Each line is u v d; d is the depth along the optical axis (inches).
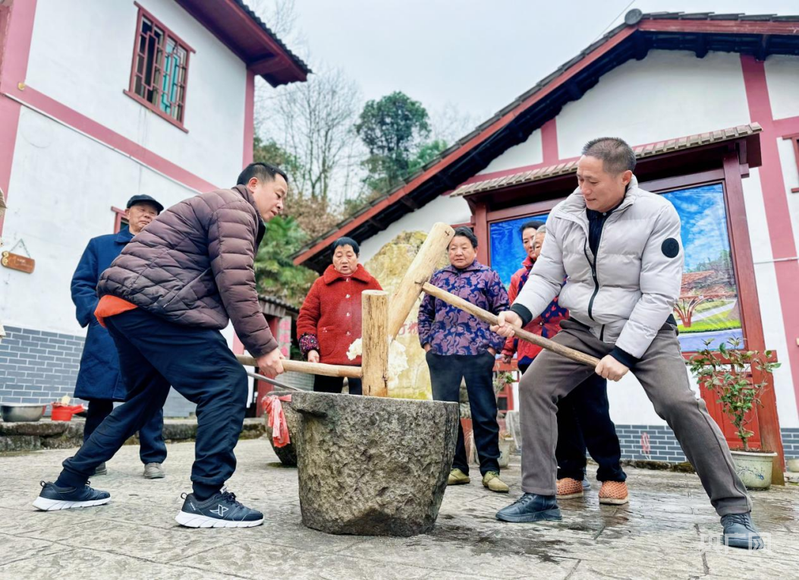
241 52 404.8
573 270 97.3
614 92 325.1
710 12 282.4
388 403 75.6
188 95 351.9
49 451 190.2
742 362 179.6
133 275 79.8
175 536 71.3
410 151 1183.6
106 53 294.2
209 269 83.9
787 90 291.1
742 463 164.2
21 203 243.9
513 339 152.1
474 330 137.5
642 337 85.7
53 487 86.7
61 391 251.8
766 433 190.9
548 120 337.4
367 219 335.3
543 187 268.5
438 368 138.7
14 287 237.8
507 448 195.2
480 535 77.9
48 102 259.8
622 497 113.4
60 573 55.5
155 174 319.9
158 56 334.0
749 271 214.4
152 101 331.0
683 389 82.9
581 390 114.7
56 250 257.0
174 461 168.4
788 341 269.4
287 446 159.0
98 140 284.2
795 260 274.7
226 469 80.2
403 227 352.8
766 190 287.0
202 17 367.2
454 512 97.0
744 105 296.8
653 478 180.9
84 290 130.9
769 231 282.8
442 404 80.4
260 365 83.1
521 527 84.4
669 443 243.4
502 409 269.7
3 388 230.1
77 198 270.1
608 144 87.6
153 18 327.0
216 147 372.8
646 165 241.1
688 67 311.1
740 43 296.5
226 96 387.2
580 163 88.3
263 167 93.7
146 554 62.7
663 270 87.4
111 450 88.5
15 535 70.1
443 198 346.3
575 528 84.9
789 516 109.3
